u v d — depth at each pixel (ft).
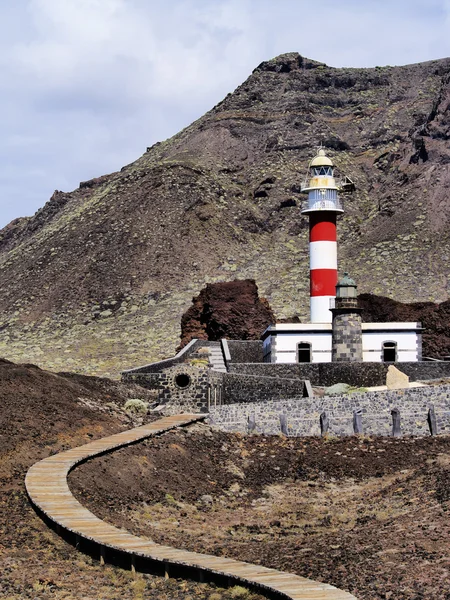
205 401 180.04
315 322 248.11
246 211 623.77
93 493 126.41
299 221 611.06
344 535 118.93
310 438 171.94
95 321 511.81
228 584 96.73
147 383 209.77
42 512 113.60
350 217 610.24
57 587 97.86
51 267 586.86
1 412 155.02
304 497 145.48
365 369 216.54
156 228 597.52
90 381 195.52
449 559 101.55
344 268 526.57
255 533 124.98
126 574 101.65
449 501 126.52
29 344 492.13
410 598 91.20
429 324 286.25
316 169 253.85
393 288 490.49
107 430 160.35
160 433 160.35
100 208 642.22
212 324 299.58
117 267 565.12
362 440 169.17
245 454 164.35
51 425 154.51
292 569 103.45
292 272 538.88
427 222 556.92
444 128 634.43
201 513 133.90
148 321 493.36
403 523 120.67
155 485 139.64
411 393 172.55
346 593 90.02
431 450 161.99
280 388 199.00
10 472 130.93
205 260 565.12
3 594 95.04
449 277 496.64
